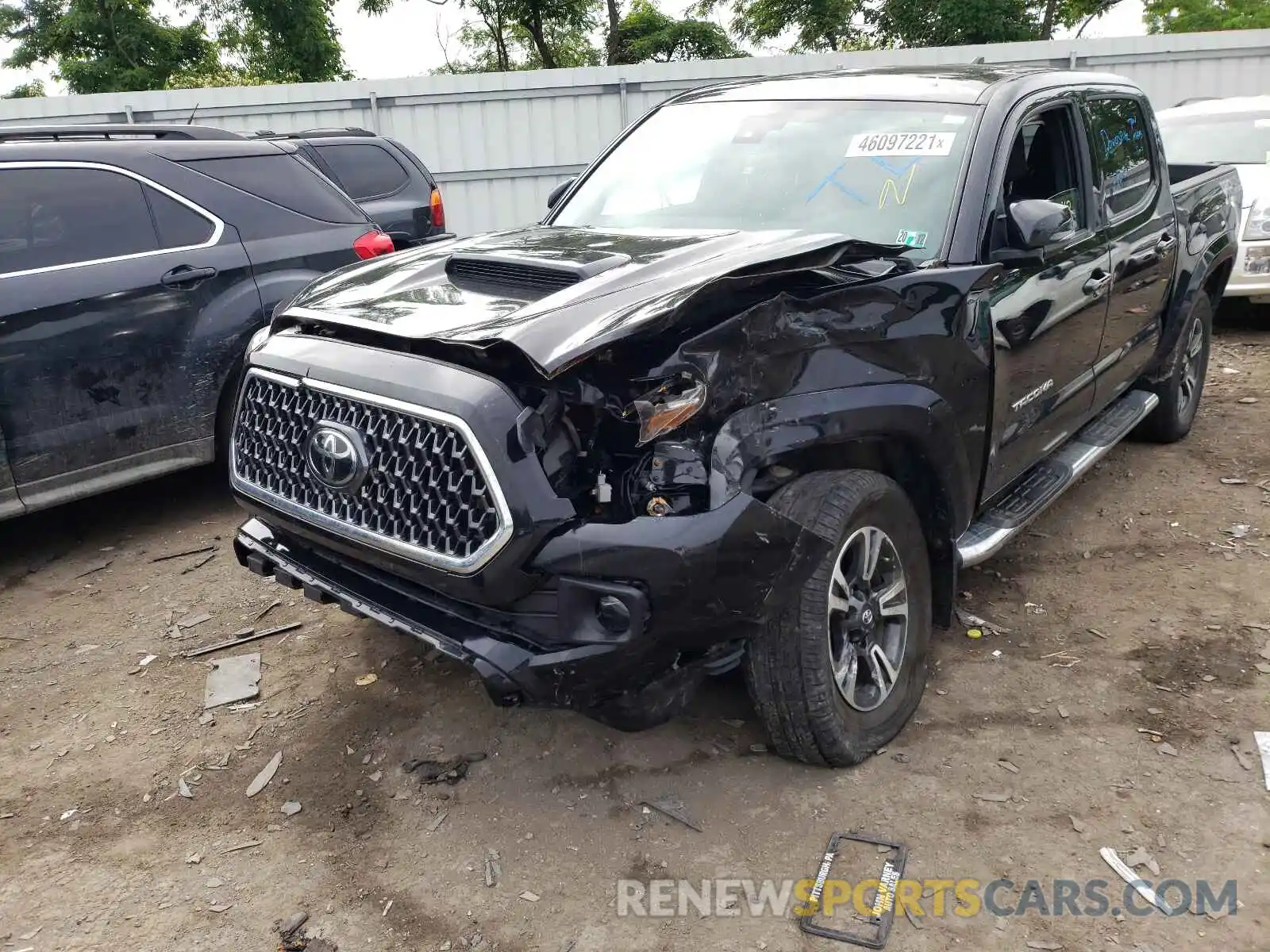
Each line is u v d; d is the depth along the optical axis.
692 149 4.05
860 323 2.81
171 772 3.17
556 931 2.49
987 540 3.53
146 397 4.80
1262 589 4.13
